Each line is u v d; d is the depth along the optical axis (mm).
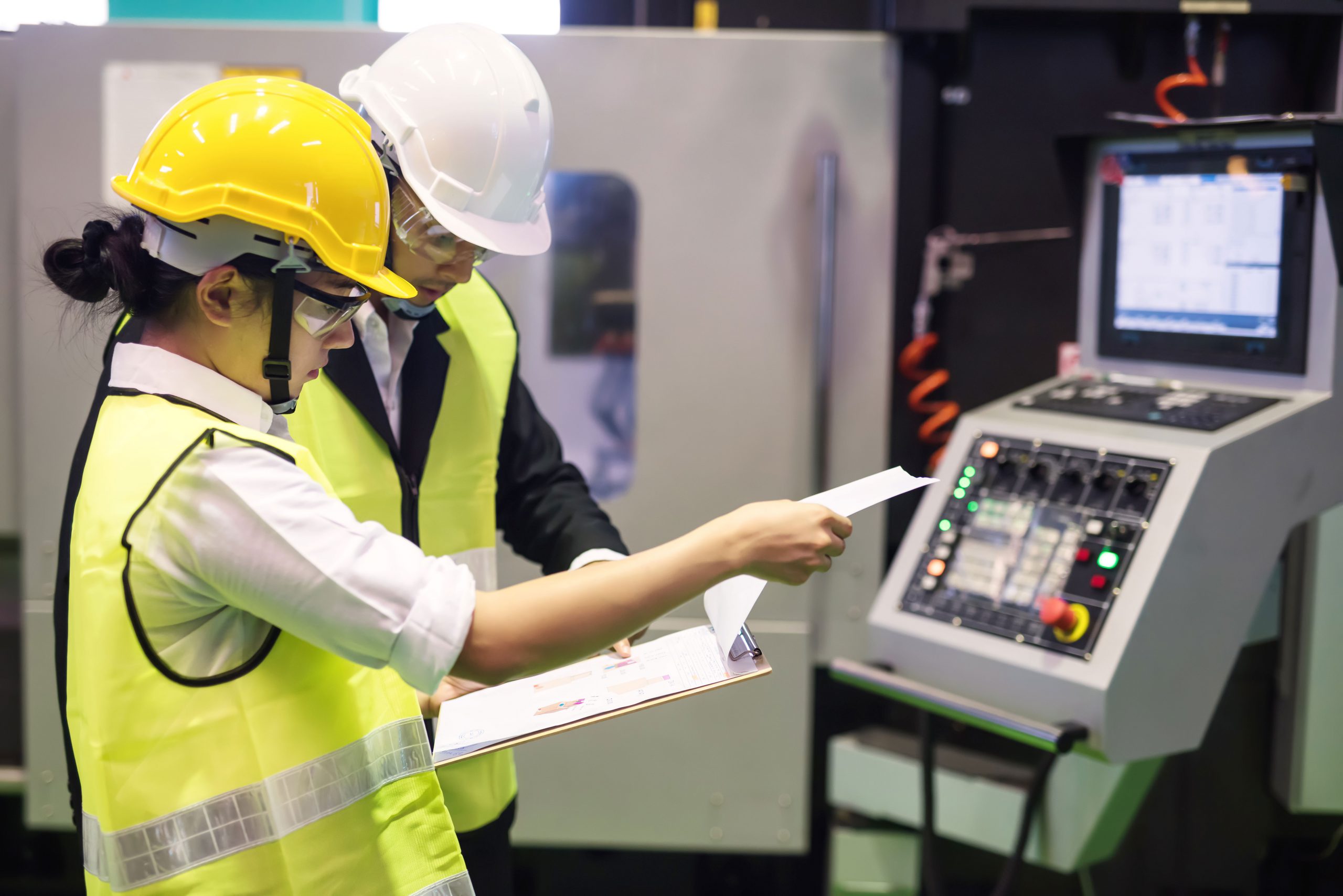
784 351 2287
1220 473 1627
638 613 958
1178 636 1626
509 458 1618
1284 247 1700
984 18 2340
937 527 1912
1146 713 1619
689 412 2311
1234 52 2275
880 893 2305
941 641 1789
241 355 962
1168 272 1885
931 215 2420
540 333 2344
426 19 2480
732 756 2367
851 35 2236
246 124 927
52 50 2199
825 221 2219
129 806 906
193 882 916
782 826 2377
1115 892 2414
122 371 966
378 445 1381
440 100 1295
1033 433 1871
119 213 997
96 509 914
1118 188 1958
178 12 2514
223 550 882
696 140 2246
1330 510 1990
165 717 907
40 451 2264
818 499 1064
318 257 932
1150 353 1936
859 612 2342
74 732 991
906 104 2373
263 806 935
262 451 902
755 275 2271
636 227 2283
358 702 1010
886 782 2164
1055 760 1858
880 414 2307
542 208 1425
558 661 956
